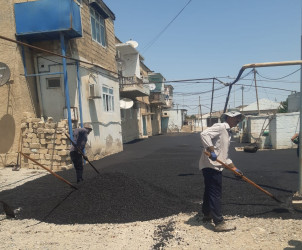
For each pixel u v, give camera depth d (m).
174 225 3.71
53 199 5.02
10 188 6.35
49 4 8.63
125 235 3.50
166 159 10.33
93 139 10.80
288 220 3.66
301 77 4.56
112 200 4.48
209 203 3.50
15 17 8.82
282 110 28.20
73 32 9.05
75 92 9.92
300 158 4.70
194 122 52.34
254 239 3.16
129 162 9.80
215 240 3.19
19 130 8.89
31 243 3.37
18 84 8.84
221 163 3.42
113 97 13.55
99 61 12.10
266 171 7.30
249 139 17.52
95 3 11.46
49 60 9.58
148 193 4.78
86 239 3.43
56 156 8.44
